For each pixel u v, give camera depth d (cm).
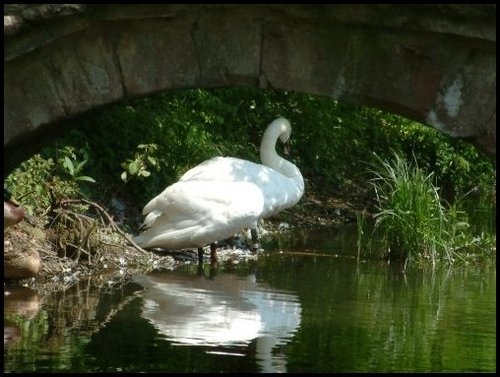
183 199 1506
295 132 2394
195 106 2170
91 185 1814
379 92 1000
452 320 1170
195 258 1566
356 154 2534
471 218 2078
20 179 1497
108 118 1906
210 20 1009
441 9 952
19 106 1020
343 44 1001
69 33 1001
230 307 1210
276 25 1005
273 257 1592
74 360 977
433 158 2702
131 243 1526
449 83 983
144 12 998
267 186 1608
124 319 1140
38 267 1343
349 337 1085
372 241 1755
